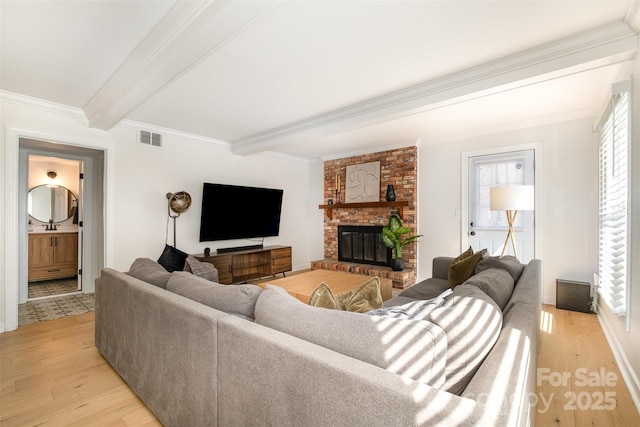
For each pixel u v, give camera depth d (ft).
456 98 8.38
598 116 9.87
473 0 5.43
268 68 7.95
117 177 12.07
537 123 12.42
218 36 5.85
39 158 16.14
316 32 6.39
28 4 5.56
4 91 9.38
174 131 13.75
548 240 12.28
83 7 5.67
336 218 19.04
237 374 3.71
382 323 3.16
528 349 3.16
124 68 7.75
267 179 18.19
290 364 3.11
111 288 7.04
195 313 4.33
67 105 10.58
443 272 10.84
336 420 2.75
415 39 6.66
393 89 9.27
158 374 5.18
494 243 13.66
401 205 15.61
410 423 2.31
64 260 16.49
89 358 7.68
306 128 12.37
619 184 7.64
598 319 10.29
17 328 9.67
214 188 14.84
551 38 6.62
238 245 16.80
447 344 3.14
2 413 5.58
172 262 8.84
